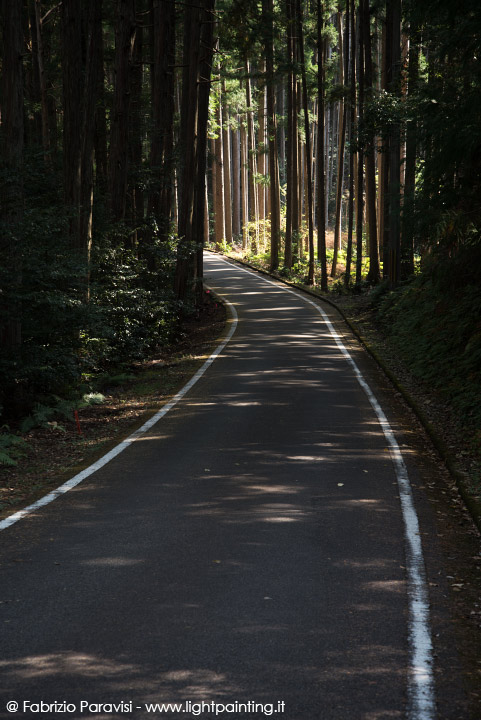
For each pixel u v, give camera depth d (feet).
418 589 17.25
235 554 19.51
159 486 26.99
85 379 54.29
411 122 52.21
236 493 25.80
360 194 106.52
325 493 25.89
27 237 43.86
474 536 21.50
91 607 16.02
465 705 12.19
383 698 12.34
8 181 42.63
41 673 13.08
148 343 70.79
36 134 97.60
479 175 45.57
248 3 90.22
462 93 44.86
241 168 222.07
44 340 48.29
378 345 67.87
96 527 22.18
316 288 125.18
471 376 44.73
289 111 141.79
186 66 85.81
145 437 36.42
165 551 19.79
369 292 105.29
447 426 37.35
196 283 103.09
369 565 18.81
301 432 36.50
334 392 48.03
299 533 21.35
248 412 41.86
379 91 92.73
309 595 16.72
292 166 148.05
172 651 13.89
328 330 80.23
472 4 39.27
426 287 73.46
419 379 51.37
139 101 84.69
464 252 50.01
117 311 63.21
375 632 14.85
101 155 87.04
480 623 15.42
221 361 63.00
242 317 93.35
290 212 144.66
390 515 23.38
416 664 13.55
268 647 14.10
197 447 33.60
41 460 33.60
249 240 203.51
